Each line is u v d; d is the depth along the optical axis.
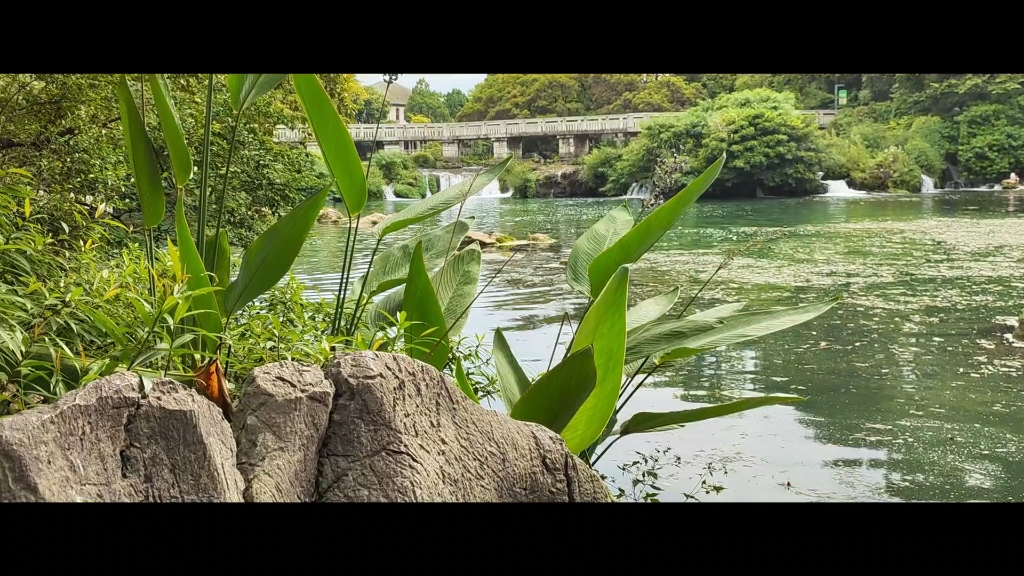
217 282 2.07
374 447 1.32
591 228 2.84
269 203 6.01
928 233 11.76
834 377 5.45
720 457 3.72
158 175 2.02
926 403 4.79
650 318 2.68
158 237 4.66
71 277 1.92
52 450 1.07
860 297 7.97
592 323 1.99
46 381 1.65
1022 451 3.90
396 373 1.37
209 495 1.15
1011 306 7.45
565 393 1.91
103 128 4.56
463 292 2.63
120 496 1.10
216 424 1.21
